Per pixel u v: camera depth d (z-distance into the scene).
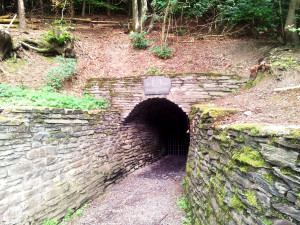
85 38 10.77
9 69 6.43
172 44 10.21
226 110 3.65
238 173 2.20
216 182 2.87
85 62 8.73
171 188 6.35
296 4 7.41
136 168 8.29
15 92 4.77
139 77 7.02
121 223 4.45
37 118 3.69
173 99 6.83
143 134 8.94
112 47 10.30
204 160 3.62
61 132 4.29
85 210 4.98
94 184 5.52
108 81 7.20
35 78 6.58
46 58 7.89
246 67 7.23
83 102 5.93
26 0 13.60
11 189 3.16
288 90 4.30
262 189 1.76
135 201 5.51
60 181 4.25
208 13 12.54
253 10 8.23
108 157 6.29
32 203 3.54
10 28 9.23
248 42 9.39
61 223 4.25
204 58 8.39
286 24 7.74
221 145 2.83
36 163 3.64
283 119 2.64
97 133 5.72
